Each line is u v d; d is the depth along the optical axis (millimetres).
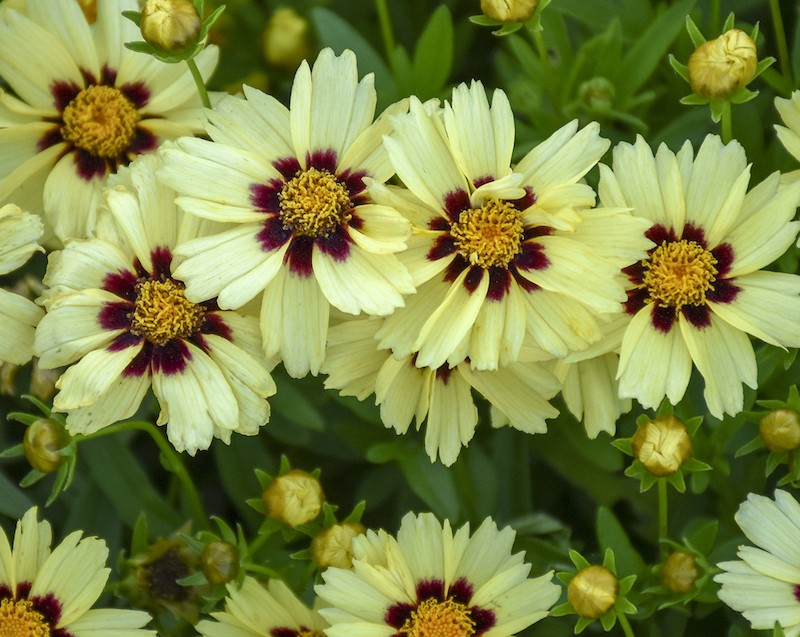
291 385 577
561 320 542
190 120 583
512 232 544
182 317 556
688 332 550
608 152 590
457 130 542
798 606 550
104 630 562
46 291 559
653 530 587
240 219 545
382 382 550
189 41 557
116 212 548
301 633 563
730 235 554
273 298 549
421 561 559
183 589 571
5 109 576
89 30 575
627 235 539
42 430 559
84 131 579
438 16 590
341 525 561
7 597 563
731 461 581
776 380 579
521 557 560
